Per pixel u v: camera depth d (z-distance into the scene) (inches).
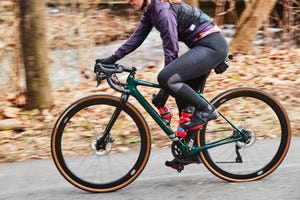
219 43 150.6
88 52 339.0
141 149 158.7
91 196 154.2
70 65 335.3
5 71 288.2
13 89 288.5
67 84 316.5
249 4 415.8
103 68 150.1
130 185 161.9
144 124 156.9
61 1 329.1
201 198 149.1
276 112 164.4
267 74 326.3
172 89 147.3
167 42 144.6
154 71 356.8
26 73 258.1
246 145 163.3
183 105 160.4
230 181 162.2
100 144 156.9
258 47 433.4
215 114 152.9
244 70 337.4
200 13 152.4
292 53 397.7
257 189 154.8
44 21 253.9
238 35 415.2
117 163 161.2
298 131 216.2
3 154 201.5
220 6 452.1
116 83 152.8
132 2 147.1
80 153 166.1
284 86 292.2
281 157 165.0
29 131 231.3
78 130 167.6
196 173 171.3
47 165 185.3
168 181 164.4
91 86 313.1
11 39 285.1
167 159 186.7
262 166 164.2
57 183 166.6
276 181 160.9
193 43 151.7
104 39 459.8
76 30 332.2
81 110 154.6
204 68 149.3
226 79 312.7
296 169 170.6
